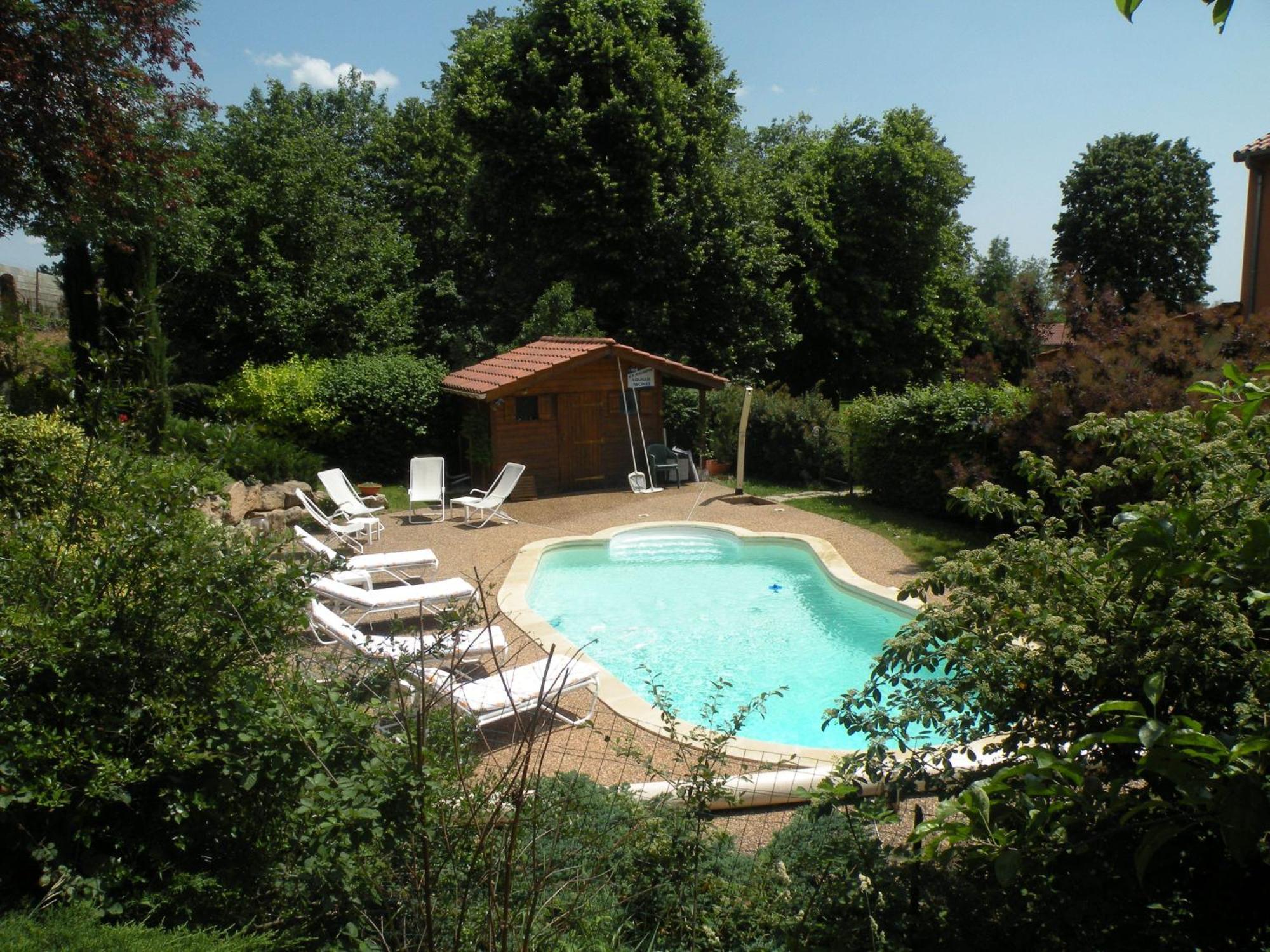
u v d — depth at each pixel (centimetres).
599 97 2434
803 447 2028
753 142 4534
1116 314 1340
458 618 424
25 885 341
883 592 1192
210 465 432
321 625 839
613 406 1983
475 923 346
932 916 323
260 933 345
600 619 1188
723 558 1494
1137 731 233
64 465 411
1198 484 377
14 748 322
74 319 1684
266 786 368
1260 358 1195
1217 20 204
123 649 352
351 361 2167
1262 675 271
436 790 350
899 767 362
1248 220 1698
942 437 1555
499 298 2709
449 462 2169
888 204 3125
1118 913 293
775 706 908
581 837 419
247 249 2439
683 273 2475
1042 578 350
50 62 1377
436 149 3369
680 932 387
